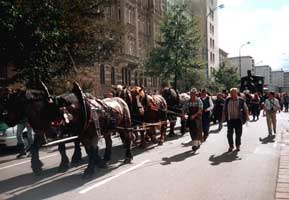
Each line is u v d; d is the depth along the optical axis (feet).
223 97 76.69
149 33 195.31
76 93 33.53
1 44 56.70
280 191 28.81
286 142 55.98
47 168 38.93
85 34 71.77
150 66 138.82
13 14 53.11
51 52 61.00
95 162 36.06
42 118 33.35
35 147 35.55
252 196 27.63
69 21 66.33
